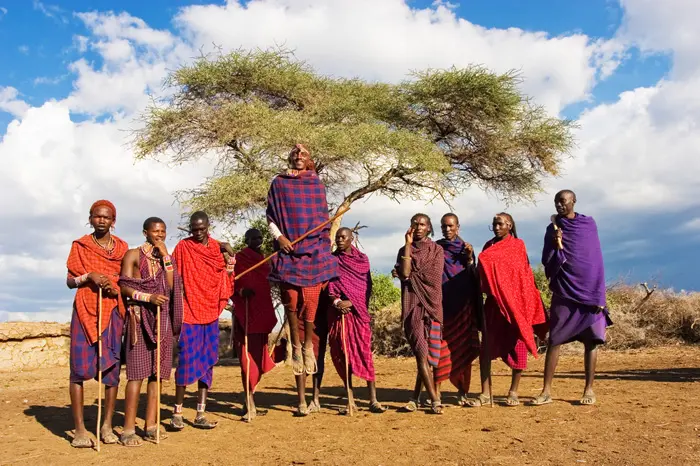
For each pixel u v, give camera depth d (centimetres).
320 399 915
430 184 1880
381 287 1919
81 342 638
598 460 531
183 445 632
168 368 664
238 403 891
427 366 749
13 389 1171
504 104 1931
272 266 744
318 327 802
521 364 780
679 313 1648
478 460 544
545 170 2125
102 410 844
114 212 664
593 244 776
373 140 1736
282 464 554
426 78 1936
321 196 760
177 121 1847
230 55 1891
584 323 767
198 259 715
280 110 1998
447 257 795
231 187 1717
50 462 577
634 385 930
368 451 585
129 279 638
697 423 652
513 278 782
